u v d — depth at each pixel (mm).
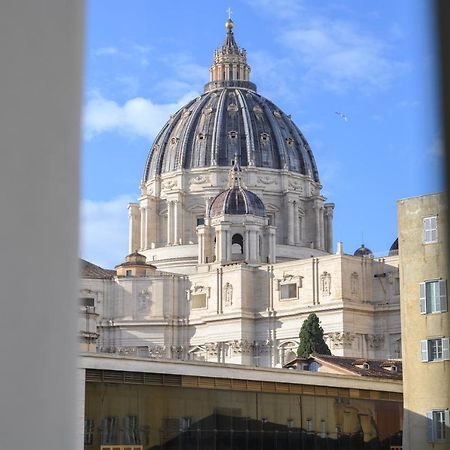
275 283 192125
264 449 74938
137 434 66438
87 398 63688
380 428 84812
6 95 8562
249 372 74625
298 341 186375
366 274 181500
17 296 8500
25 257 8578
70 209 9078
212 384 72000
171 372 69188
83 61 9438
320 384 80125
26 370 8523
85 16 9461
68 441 8969
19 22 8680
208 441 71062
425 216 79312
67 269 9016
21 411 8453
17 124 8602
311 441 78625
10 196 8500
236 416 73375
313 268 185125
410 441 77500
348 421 82250
